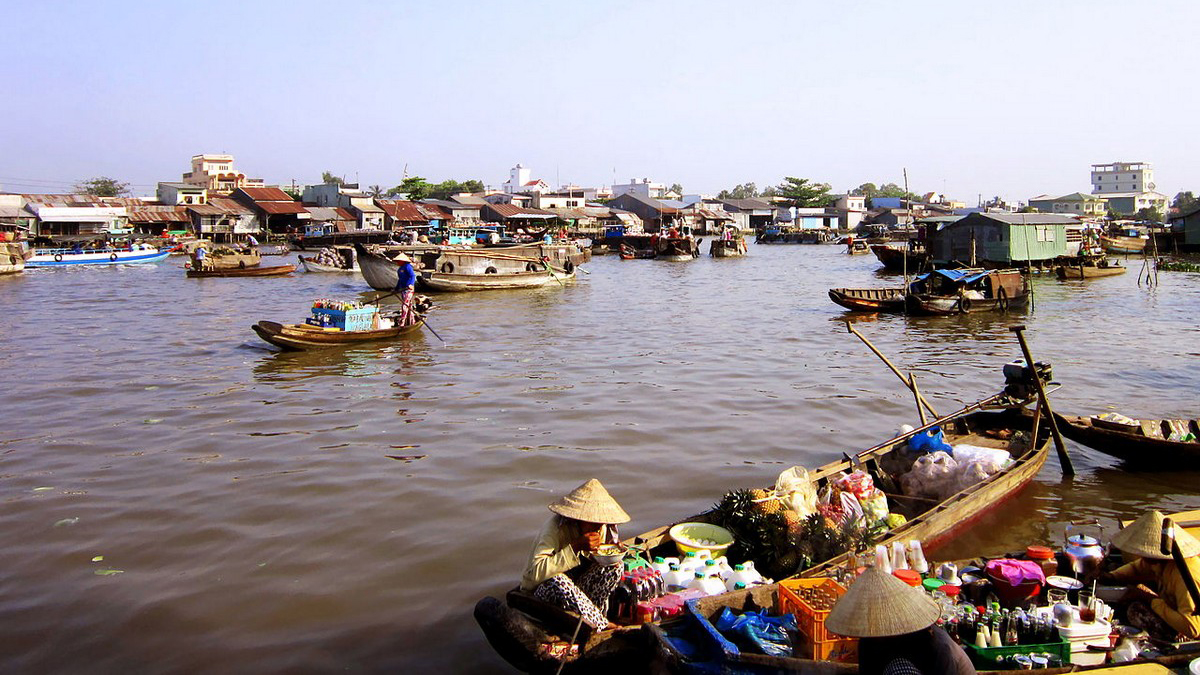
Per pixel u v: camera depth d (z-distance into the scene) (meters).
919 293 30.28
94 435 13.62
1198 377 17.78
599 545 7.03
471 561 8.93
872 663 4.91
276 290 40.31
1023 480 10.30
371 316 23.23
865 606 4.95
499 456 12.40
